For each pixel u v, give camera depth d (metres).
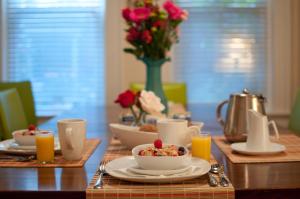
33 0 3.71
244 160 1.32
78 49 3.75
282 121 3.76
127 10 2.09
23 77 3.76
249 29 3.74
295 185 1.07
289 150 1.48
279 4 3.66
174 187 1.04
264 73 3.77
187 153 1.13
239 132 1.59
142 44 2.14
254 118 1.41
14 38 3.73
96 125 2.18
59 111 3.78
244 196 1.04
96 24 3.73
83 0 3.71
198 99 3.79
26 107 2.97
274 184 1.08
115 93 3.75
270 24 3.72
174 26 2.16
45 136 1.32
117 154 1.46
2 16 3.69
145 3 2.12
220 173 1.16
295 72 3.75
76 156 1.35
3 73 3.72
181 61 3.76
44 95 3.78
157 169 1.10
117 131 1.51
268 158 1.36
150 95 1.84
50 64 3.77
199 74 3.77
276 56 3.71
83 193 1.03
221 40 3.75
